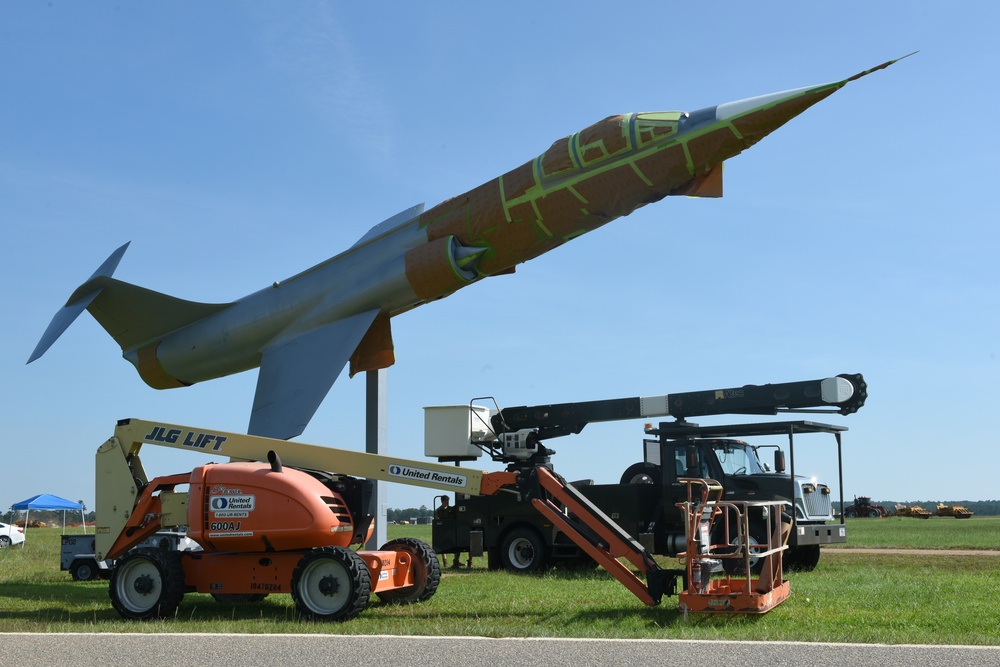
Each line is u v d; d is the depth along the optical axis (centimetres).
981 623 864
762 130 1356
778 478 1592
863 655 691
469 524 1798
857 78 1275
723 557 951
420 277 1623
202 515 1048
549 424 1858
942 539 2691
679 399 1711
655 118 1436
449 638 806
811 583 1307
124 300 1919
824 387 1573
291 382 1681
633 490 1678
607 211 1502
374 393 1788
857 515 7131
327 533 1020
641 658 695
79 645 786
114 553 1166
